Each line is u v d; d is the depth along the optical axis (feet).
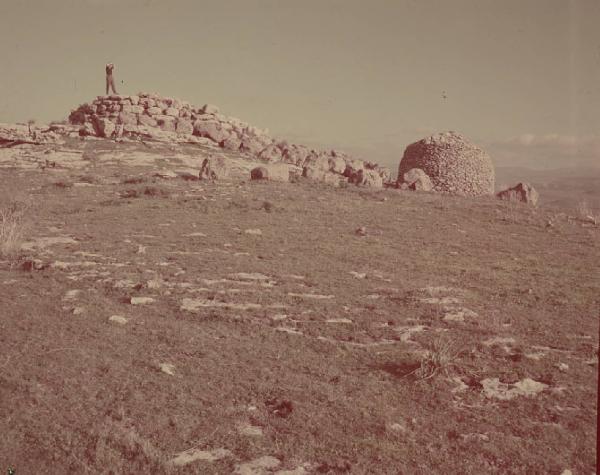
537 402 26.96
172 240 59.16
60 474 21.02
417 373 29.45
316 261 52.75
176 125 155.22
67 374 27.84
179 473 21.11
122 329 33.76
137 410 25.04
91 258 49.98
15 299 38.32
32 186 97.50
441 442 23.57
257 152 154.51
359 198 99.45
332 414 25.39
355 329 35.40
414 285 45.80
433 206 94.17
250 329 34.91
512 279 49.73
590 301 43.57
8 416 24.27
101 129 146.41
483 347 32.89
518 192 117.70
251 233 64.08
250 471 21.40
